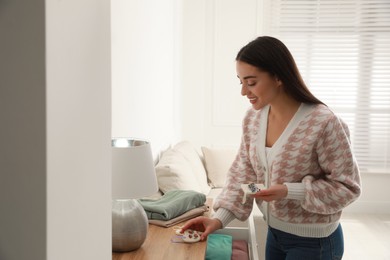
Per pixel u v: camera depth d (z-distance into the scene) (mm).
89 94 827
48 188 662
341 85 5137
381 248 4137
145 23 3141
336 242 1661
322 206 1525
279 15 5082
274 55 1552
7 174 663
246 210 1816
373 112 5148
